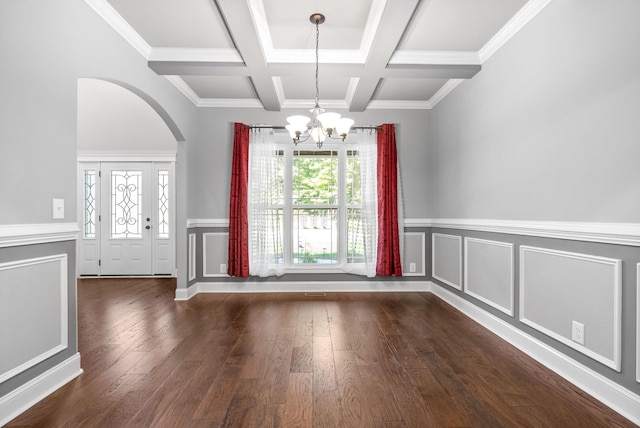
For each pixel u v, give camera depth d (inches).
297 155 195.2
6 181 72.0
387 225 185.8
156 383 87.6
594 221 82.7
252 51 122.3
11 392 73.2
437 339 118.6
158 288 201.2
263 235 186.2
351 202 194.7
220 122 189.3
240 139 185.2
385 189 185.8
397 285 192.7
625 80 74.7
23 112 76.0
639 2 71.6
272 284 191.2
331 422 71.4
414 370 95.0
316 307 159.5
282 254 191.9
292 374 92.4
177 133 168.2
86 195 236.8
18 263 74.0
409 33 120.0
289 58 135.3
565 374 90.9
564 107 92.3
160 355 105.0
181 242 174.4
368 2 105.3
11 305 73.0
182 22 113.7
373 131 189.2
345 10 109.2
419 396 81.5
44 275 81.5
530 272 106.1
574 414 74.7
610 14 78.2
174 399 80.1
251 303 166.6
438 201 181.8
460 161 155.6
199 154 189.2
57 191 85.7
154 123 224.8
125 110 218.1
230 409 76.0
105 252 236.8
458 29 117.5
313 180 195.6
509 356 104.7
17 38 74.2
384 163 185.9
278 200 190.5
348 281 192.4
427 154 192.9
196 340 117.6
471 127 144.9
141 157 235.8
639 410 71.4
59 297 86.0
